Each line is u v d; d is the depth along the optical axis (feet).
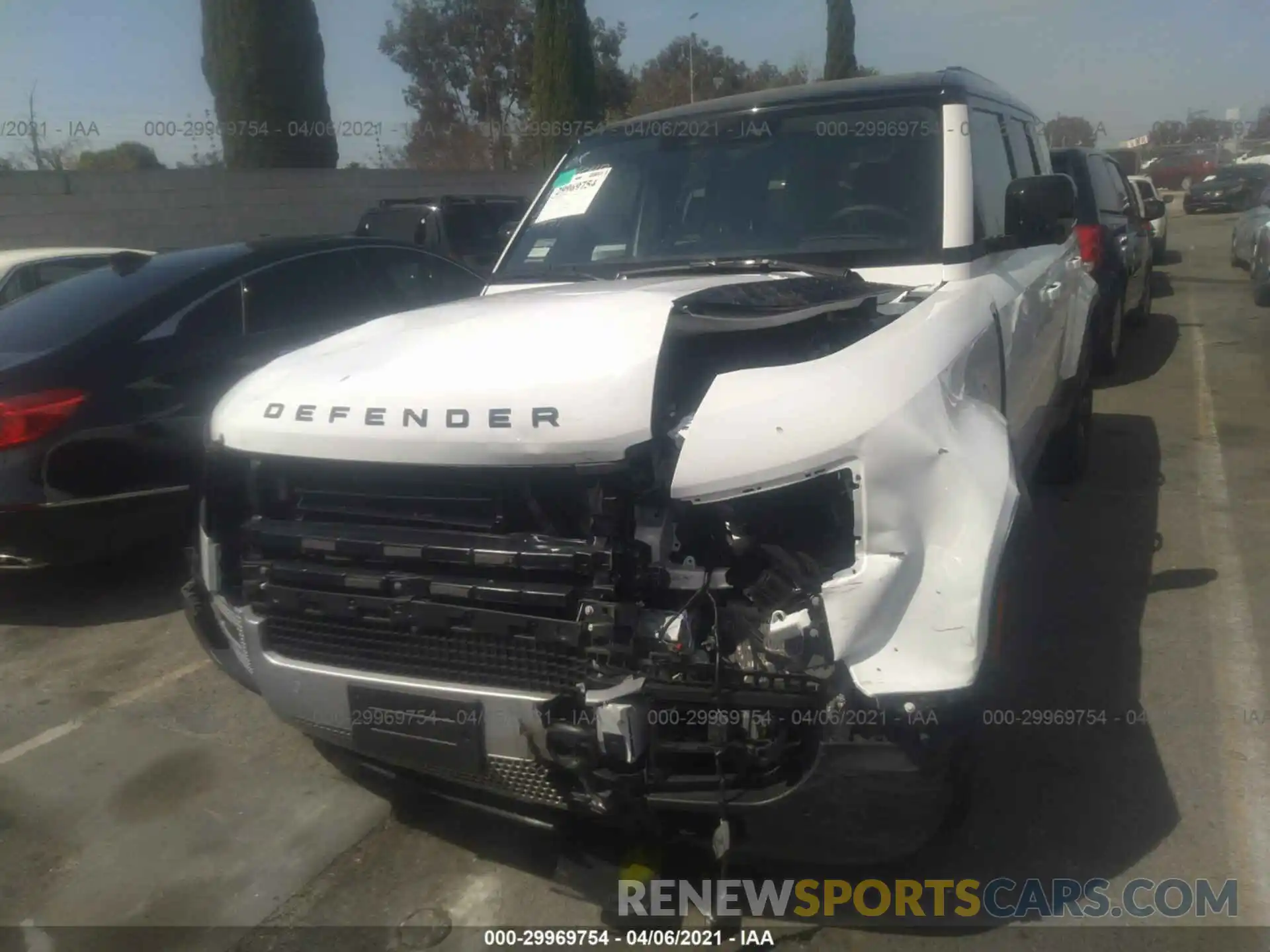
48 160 52.49
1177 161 146.61
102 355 16.06
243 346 17.90
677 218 14.02
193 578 10.44
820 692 7.39
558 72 66.18
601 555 7.81
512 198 44.09
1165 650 13.47
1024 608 10.60
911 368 8.52
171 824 11.16
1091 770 10.93
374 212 41.45
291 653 9.21
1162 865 9.52
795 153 13.75
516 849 10.35
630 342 8.60
